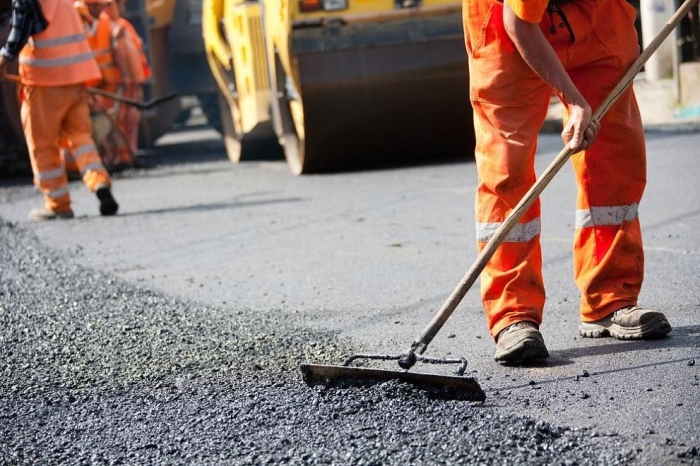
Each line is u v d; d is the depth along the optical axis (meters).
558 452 3.49
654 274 6.05
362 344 5.10
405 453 3.54
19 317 6.05
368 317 5.65
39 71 10.08
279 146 15.23
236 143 15.04
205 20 15.16
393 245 7.68
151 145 18.61
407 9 11.71
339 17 11.64
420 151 12.55
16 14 9.91
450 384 4.07
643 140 4.79
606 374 4.30
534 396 4.09
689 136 12.45
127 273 7.31
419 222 8.55
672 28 4.65
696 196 8.55
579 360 4.53
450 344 4.98
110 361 5.01
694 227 7.36
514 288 4.59
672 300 5.43
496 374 4.43
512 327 4.54
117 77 15.11
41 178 10.23
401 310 5.77
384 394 4.09
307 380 4.30
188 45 17.84
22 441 3.95
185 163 15.50
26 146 14.85
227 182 12.57
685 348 4.55
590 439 3.60
